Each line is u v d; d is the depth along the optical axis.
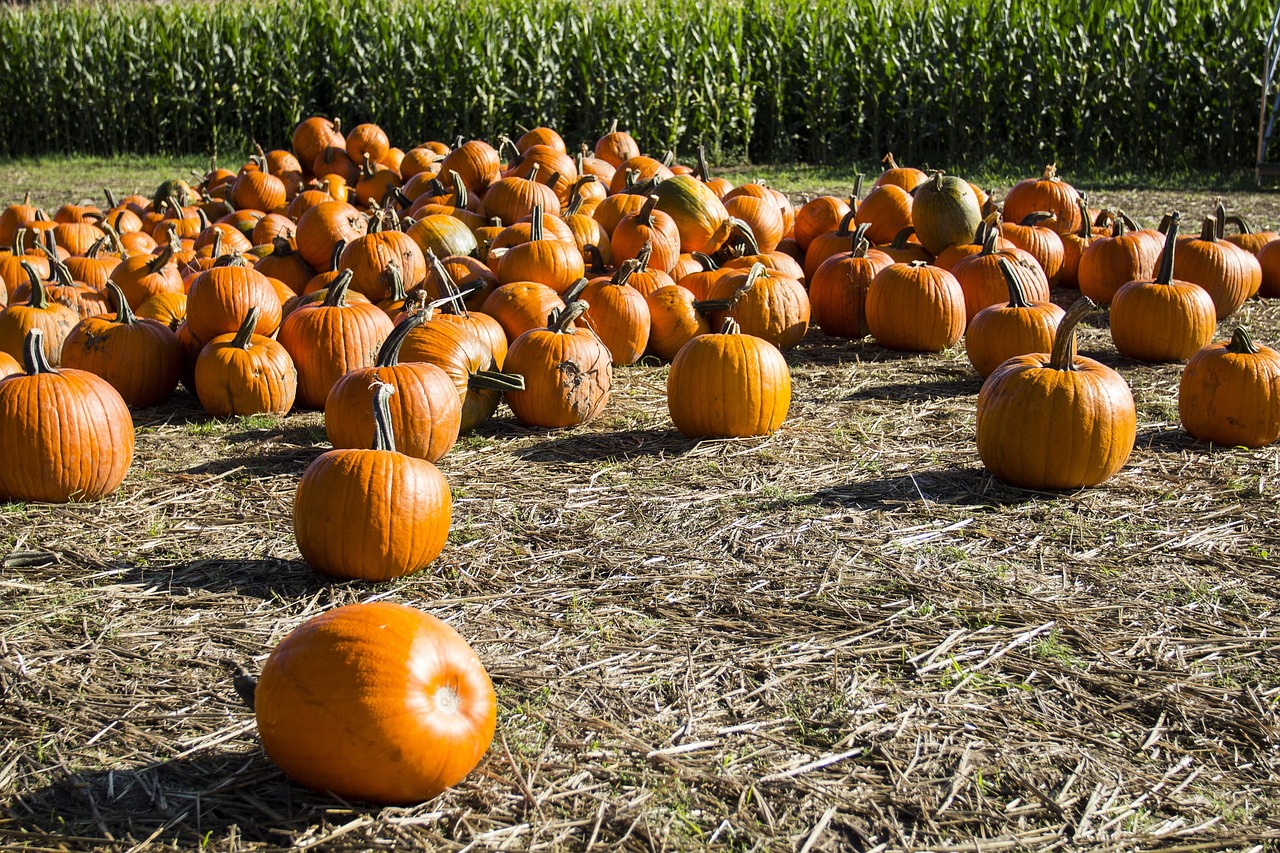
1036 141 12.61
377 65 14.05
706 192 6.18
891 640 3.72
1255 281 6.05
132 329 4.94
